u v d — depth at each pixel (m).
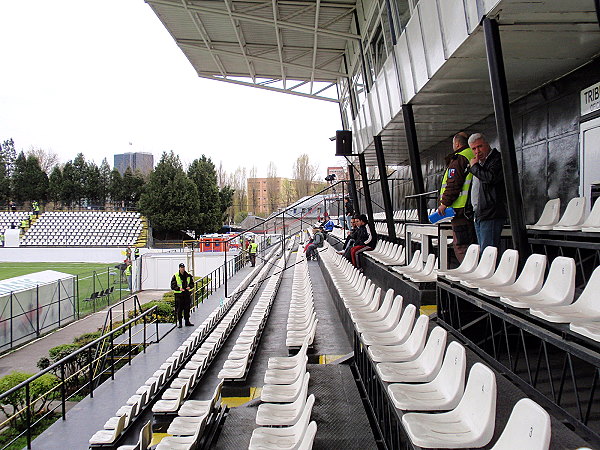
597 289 3.01
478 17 4.58
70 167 66.38
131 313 15.05
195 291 15.72
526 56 5.69
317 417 4.09
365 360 4.68
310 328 6.92
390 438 3.24
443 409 2.67
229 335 9.98
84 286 27.77
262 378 6.76
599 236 4.09
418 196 7.96
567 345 2.57
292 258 24.67
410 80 7.68
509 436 1.95
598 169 5.84
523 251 4.28
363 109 12.84
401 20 8.03
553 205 5.66
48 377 9.26
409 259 7.46
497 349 4.11
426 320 3.72
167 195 50.06
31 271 35.22
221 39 14.61
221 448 4.64
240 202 76.88
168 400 6.19
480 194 4.88
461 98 7.73
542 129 7.17
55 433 6.02
